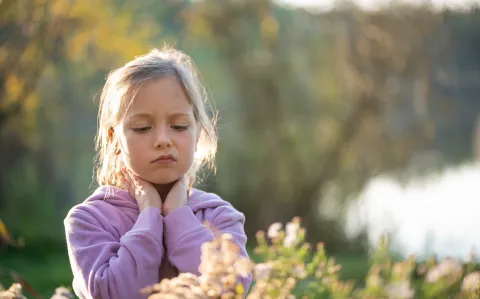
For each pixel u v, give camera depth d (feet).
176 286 6.55
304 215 52.24
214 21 49.62
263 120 54.70
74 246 7.62
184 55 8.41
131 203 7.89
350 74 52.70
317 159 54.24
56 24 28.86
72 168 52.24
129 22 33.94
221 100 55.31
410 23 51.67
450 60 52.75
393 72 52.06
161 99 7.49
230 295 6.56
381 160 54.39
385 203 50.49
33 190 50.72
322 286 10.62
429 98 52.65
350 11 52.13
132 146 7.53
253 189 53.36
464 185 60.13
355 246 45.03
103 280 7.24
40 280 28.84
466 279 10.37
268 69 53.52
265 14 50.01
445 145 72.84
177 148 7.55
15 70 28.19
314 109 54.75
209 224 7.86
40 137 48.47
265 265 7.47
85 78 44.39
